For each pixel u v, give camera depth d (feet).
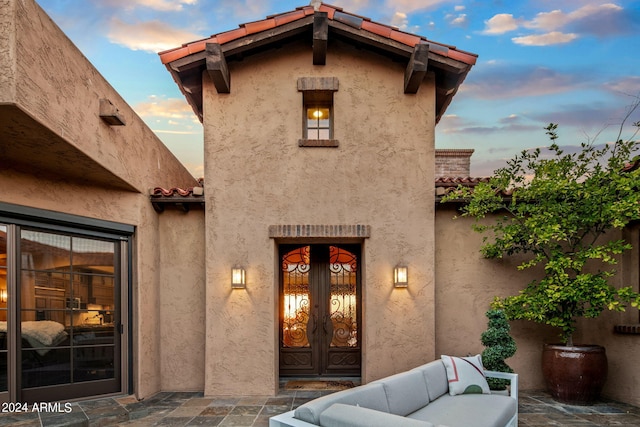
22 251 16.02
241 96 20.93
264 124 20.85
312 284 23.59
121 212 19.07
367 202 20.63
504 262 21.21
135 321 19.26
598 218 16.80
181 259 21.53
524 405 17.98
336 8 19.56
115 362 18.80
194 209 21.71
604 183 17.10
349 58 21.17
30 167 15.83
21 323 15.79
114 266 19.26
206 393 19.74
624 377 18.63
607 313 19.72
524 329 20.97
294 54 21.12
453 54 19.53
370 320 20.15
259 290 20.18
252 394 19.70
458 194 19.52
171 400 19.10
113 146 16.87
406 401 12.39
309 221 20.52
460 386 14.74
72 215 17.24
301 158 20.77
